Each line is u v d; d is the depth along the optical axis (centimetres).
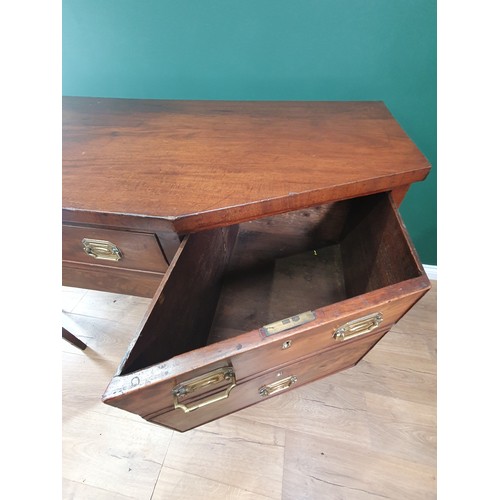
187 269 52
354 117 66
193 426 62
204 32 75
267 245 89
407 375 89
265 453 76
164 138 60
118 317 107
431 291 111
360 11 67
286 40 73
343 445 77
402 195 60
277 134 60
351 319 40
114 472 74
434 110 79
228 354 35
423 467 73
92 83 91
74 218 45
